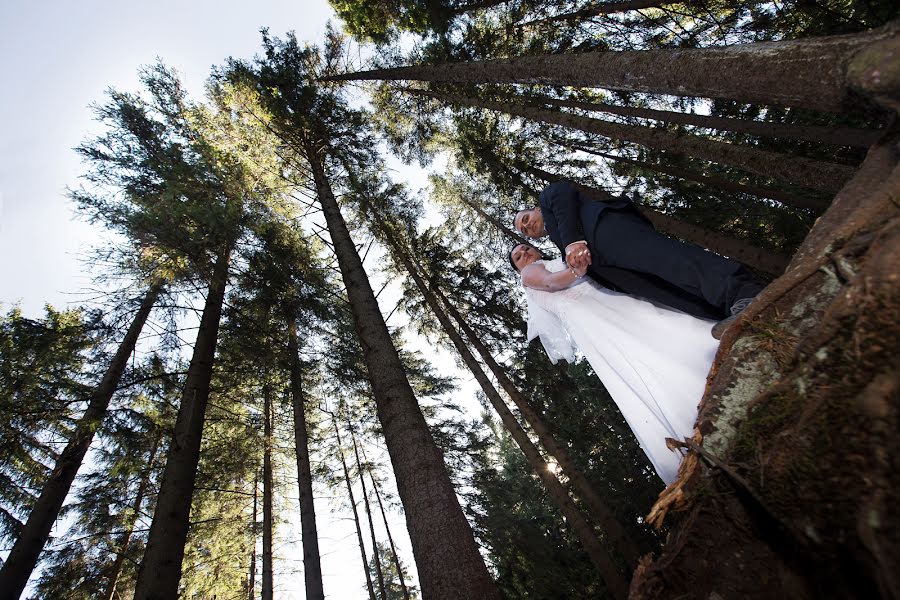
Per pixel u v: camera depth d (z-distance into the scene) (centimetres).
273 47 1173
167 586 438
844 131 541
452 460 1462
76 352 771
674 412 155
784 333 88
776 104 202
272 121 1115
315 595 959
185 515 505
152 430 663
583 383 1413
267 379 974
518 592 1203
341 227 791
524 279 230
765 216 836
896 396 52
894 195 86
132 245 818
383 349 519
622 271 181
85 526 1031
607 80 356
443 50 926
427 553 345
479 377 1094
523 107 959
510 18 962
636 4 751
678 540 81
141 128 1195
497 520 1284
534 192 1234
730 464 76
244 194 906
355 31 1203
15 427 624
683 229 796
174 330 768
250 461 1229
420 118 1380
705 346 153
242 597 1694
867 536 49
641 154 1025
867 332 62
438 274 1480
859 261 81
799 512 63
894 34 122
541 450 1620
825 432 61
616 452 1314
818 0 600
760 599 67
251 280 919
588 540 855
